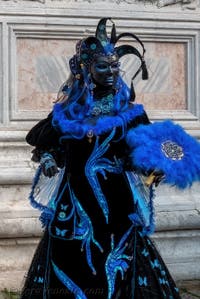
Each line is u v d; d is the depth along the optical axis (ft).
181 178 17.12
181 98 29.94
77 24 28.58
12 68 28.12
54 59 28.60
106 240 17.40
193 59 29.96
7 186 26.68
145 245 17.88
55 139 17.79
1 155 27.37
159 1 29.60
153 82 29.66
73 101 17.79
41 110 28.45
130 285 17.44
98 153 17.40
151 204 17.93
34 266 17.99
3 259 25.32
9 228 25.26
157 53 29.73
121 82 17.90
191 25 29.89
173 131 17.69
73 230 17.38
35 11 28.25
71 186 17.53
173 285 18.22
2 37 28.02
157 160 16.92
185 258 26.89
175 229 26.89
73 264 17.38
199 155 17.58
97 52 17.54
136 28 29.27
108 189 17.44
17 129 27.96
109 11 28.91
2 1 28.07
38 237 25.73
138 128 17.48
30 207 26.30
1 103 27.99
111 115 17.65
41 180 18.30
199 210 27.55
